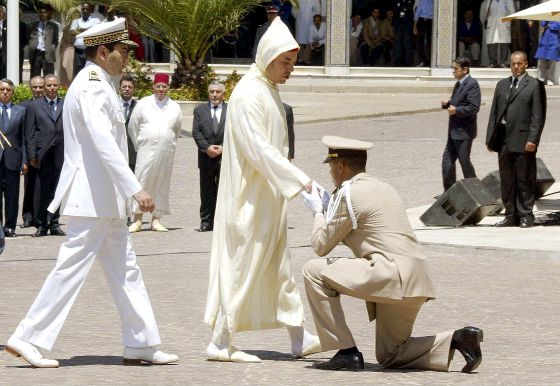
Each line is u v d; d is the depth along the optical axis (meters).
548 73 44.28
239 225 11.27
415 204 23.86
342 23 47.03
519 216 20.86
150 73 40.56
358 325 13.37
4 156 21.19
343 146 10.80
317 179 26.47
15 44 31.62
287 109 20.38
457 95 23.69
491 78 46.31
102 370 10.88
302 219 22.69
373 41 48.66
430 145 30.80
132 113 21.86
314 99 42.78
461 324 13.28
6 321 13.45
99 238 10.91
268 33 11.41
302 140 31.64
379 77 46.91
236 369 10.97
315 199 11.04
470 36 48.44
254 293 11.41
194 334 12.77
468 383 10.29
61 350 11.91
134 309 11.00
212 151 21.22
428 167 27.83
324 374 10.69
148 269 17.44
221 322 11.31
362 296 10.59
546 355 11.64
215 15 37.59
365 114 36.91
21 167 21.31
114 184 10.85
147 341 11.02
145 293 11.10
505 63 47.53
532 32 47.16
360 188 10.66
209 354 11.38
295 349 11.60
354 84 46.44
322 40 47.88
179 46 38.22
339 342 10.83
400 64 48.72
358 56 48.78
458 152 23.75
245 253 11.29
